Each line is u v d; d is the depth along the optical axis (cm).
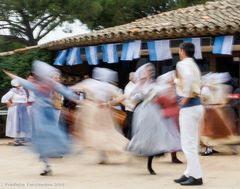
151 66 902
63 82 1788
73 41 1594
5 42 2877
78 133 1037
